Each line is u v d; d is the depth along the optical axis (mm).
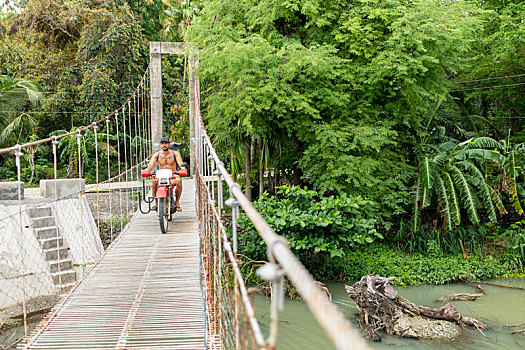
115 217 9430
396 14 9172
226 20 10188
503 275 10242
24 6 18156
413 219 10781
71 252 7516
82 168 15656
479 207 11055
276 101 9531
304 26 10328
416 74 9844
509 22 11484
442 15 9617
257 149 13008
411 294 9070
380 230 11688
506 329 7059
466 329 7020
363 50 9688
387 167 10695
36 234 7176
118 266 4766
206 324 3291
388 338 6699
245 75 8992
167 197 6410
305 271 744
